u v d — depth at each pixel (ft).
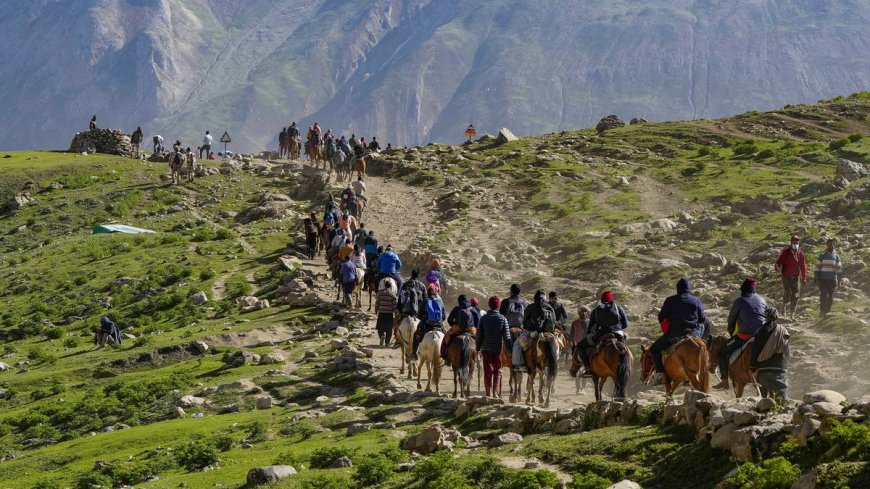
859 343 86.38
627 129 297.12
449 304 134.62
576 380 88.12
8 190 257.75
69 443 93.25
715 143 266.16
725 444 47.24
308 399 96.89
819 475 39.29
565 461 53.93
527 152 262.26
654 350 64.80
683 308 63.62
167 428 89.45
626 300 119.96
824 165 203.51
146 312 158.61
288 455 68.85
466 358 82.64
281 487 59.00
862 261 116.47
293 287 154.81
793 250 101.86
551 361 76.89
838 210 151.02
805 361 83.92
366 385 97.45
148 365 125.80
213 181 255.70
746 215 160.56
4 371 133.69
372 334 124.57
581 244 157.07
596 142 274.57
